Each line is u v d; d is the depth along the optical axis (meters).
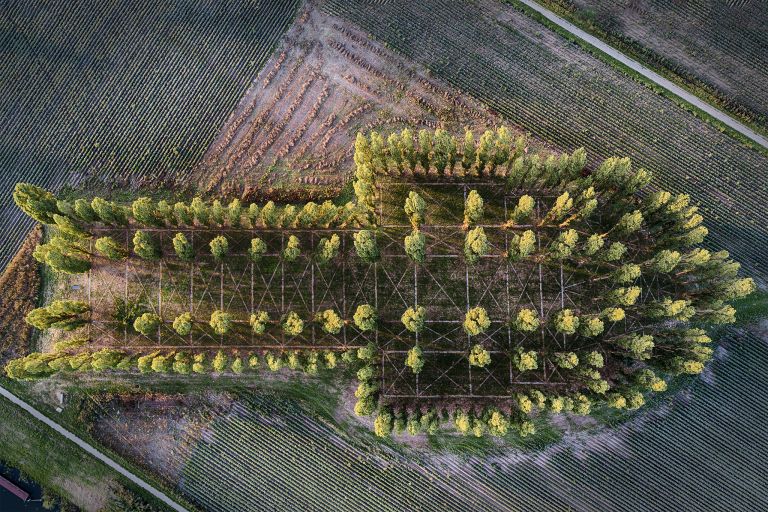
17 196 45.47
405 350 49.28
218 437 50.66
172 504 50.66
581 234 50.12
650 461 49.91
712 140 51.91
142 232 46.38
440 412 49.00
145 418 50.72
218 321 45.41
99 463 50.81
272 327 49.62
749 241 51.22
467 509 50.03
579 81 52.47
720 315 44.47
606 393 45.56
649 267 45.59
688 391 50.22
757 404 49.88
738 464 49.62
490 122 52.16
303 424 50.44
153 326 47.72
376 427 45.00
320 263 48.97
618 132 52.03
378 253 47.62
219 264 50.22
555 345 48.94
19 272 51.41
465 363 49.19
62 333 51.00
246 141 52.22
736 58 52.28
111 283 50.47
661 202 44.28
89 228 50.62
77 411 50.75
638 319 49.38
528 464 50.06
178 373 50.47
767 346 50.16
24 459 50.97
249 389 50.47
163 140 52.53
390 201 51.09
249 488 50.47
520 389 48.66
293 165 52.03
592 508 49.75
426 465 50.25
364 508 50.16
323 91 52.56
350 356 46.16
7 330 51.38
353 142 52.25
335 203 51.53
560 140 52.03
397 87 52.56
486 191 50.84
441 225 50.59
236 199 47.31
